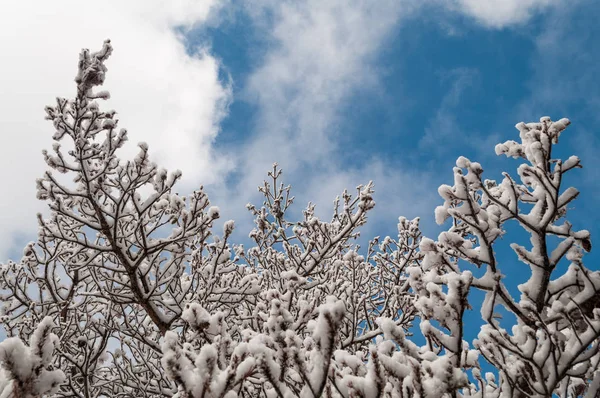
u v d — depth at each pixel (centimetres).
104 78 428
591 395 272
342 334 534
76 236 473
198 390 177
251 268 667
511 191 340
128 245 496
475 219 323
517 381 267
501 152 387
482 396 263
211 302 520
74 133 428
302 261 589
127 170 461
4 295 606
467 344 287
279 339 204
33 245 548
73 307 517
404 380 207
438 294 254
